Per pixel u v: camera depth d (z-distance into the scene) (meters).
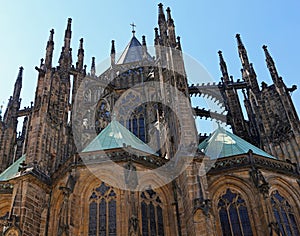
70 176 47.00
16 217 46.97
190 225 45.34
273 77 74.06
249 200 50.47
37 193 51.38
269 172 53.38
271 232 45.09
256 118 73.25
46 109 61.91
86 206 46.81
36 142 57.34
